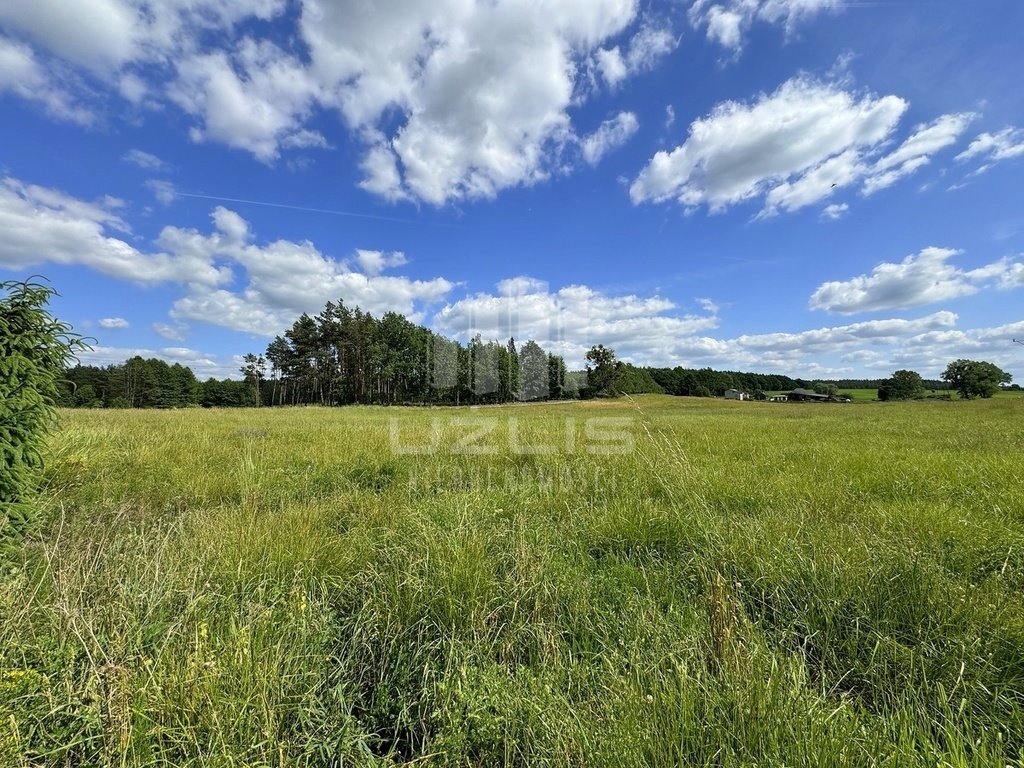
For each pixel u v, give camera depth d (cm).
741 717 165
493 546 347
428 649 239
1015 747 173
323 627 251
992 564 310
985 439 955
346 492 559
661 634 237
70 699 172
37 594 249
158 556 282
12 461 347
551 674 209
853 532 352
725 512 432
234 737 169
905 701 191
